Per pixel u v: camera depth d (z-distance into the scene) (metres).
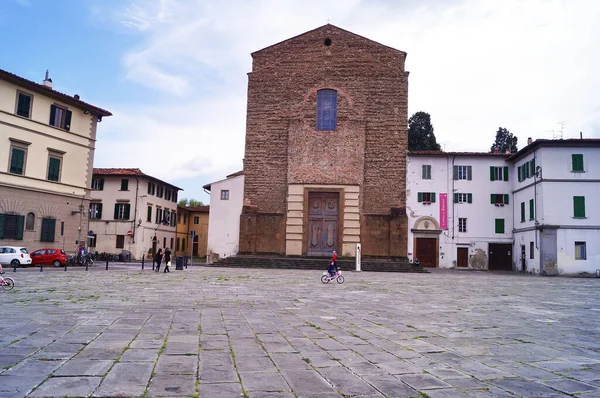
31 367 6.45
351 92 47.06
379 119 46.59
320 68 47.56
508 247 51.91
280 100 47.72
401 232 44.84
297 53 48.00
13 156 36.66
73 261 39.84
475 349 8.29
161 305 13.90
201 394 5.48
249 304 14.78
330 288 22.25
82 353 7.37
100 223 58.62
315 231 46.31
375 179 45.97
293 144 46.91
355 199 45.72
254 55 48.47
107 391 5.48
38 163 38.59
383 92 46.81
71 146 41.72
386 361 7.29
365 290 21.48
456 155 52.66
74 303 13.88
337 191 46.00
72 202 41.72
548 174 44.81
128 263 50.62
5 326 9.66
